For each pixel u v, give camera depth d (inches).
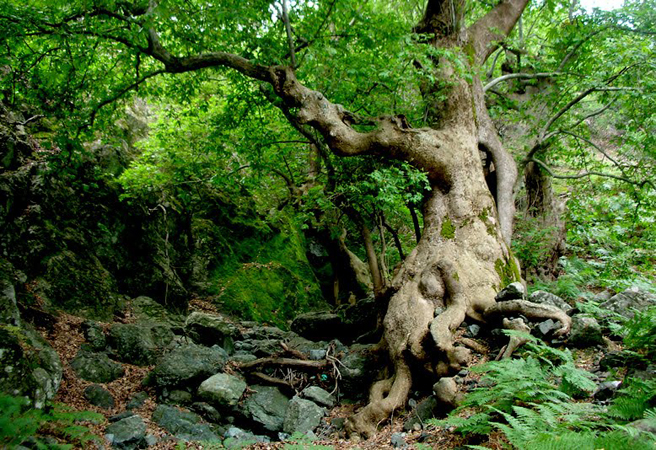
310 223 466.3
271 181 484.1
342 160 345.4
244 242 540.4
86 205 372.8
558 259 443.2
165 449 210.7
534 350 228.4
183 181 408.8
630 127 372.5
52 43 273.6
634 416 136.2
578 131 447.8
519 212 480.1
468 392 217.3
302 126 341.1
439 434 193.9
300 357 321.1
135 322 350.6
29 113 389.4
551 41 445.1
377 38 304.8
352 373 288.8
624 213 452.1
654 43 361.4
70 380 248.1
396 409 241.1
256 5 258.4
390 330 282.5
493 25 379.2
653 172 392.8
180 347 297.9
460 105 339.0
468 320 276.8
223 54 280.1
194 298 452.8
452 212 315.3
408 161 311.9
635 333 189.6
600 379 191.9
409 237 522.0
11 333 203.5
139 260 405.1
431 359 254.8
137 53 278.2
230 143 418.6
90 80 313.4
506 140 464.1
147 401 260.8
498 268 301.9
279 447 225.3
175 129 391.2
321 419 261.0
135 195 398.0
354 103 353.4
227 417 265.0
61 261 328.2
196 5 264.2
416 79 327.3
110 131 370.3
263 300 489.1
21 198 323.3
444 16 354.0
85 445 184.1
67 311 314.0
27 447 155.3
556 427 132.0
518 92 451.8
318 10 291.7
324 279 607.8
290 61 290.5
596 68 370.0
